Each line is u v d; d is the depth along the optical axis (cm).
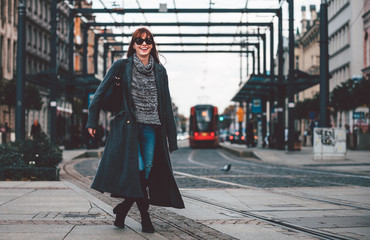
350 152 3072
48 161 1283
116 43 4162
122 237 516
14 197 870
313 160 2303
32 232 539
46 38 5800
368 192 1027
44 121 5500
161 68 549
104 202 819
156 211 729
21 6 1941
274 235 546
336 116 5388
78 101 5459
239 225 611
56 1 2922
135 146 524
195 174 1578
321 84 2250
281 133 3253
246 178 1415
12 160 1253
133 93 532
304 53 8062
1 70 4312
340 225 616
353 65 5106
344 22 5375
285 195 962
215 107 4697
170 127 548
